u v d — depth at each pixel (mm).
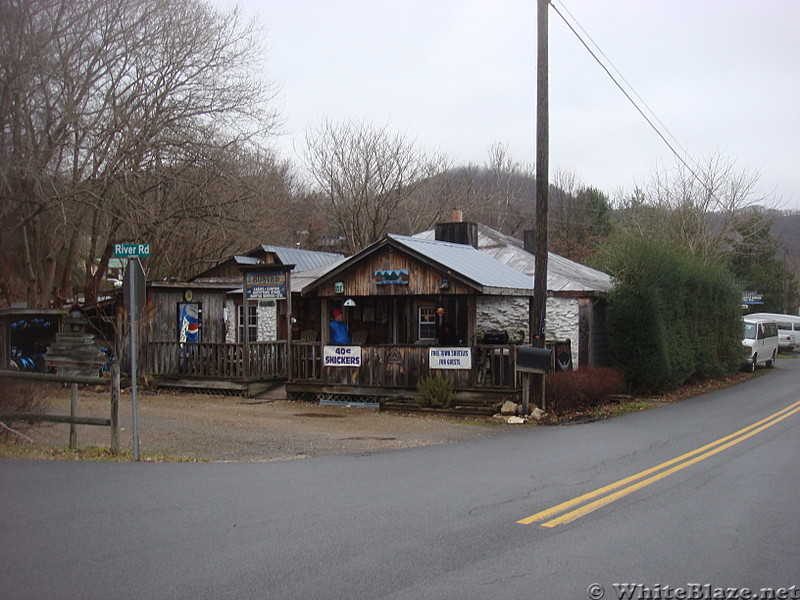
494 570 5719
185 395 20641
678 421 16453
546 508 7746
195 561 5848
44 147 19188
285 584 5352
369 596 5133
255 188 25234
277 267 19766
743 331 30156
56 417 11156
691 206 38812
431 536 6629
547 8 16375
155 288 22156
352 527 6898
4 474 9125
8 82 17609
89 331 22531
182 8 22734
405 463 10633
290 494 8297
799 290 72125
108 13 20453
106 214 22406
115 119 20672
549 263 28125
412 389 18156
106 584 5320
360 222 44188
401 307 22203
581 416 16984
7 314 19000
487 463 10664
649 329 21781
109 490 8344
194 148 22391
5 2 17359
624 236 31969
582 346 22766
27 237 23781
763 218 50156
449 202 47031
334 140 44375
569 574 5660
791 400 21188
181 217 24484
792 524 7234
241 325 27250
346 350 18984
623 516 7465
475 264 19797
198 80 22812
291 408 18141
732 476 9719
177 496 8094
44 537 6457
